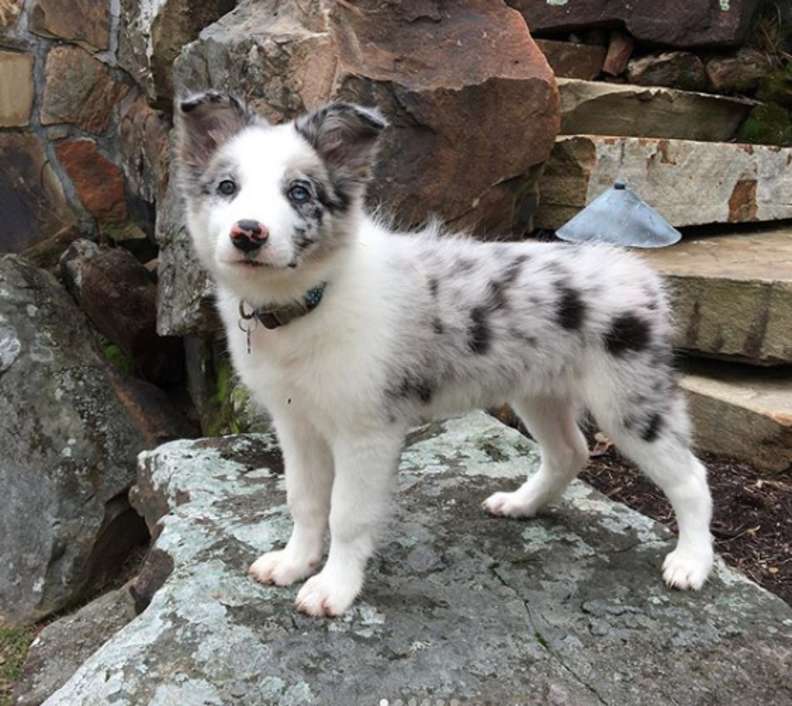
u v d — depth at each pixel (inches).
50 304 50.7
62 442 45.8
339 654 23.4
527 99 42.4
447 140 40.6
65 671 33.2
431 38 41.5
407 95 39.2
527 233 47.5
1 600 42.2
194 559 27.7
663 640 24.5
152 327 53.1
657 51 56.1
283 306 23.6
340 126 24.2
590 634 24.6
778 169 52.3
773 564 31.2
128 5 53.3
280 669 22.8
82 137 57.3
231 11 46.4
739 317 39.6
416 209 40.6
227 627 24.3
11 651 39.9
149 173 54.3
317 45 38.3
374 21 40.6
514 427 42.3
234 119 25.4
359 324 23.8
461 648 23.8
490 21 43.6
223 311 25.9
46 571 42.7
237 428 43.3
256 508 31.2
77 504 44.3
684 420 27.5
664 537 29.8
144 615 25.0
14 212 56.9
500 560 28.0
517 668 23.1
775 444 36.4
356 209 24.3
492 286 26.0
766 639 24.7
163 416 49.8
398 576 26.9
